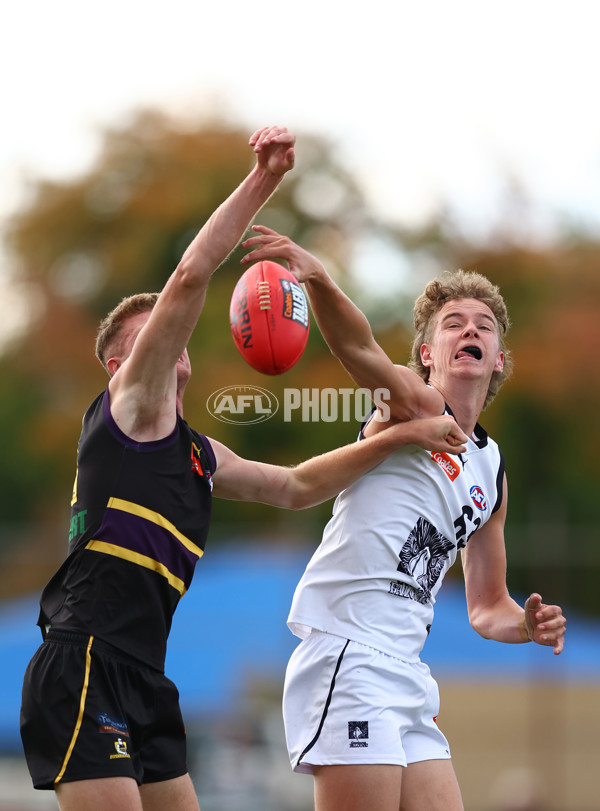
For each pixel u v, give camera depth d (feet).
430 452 43.83
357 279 220.23
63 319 218.18
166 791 38.19
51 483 209.05
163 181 219.20
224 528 165.68
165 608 37.78
